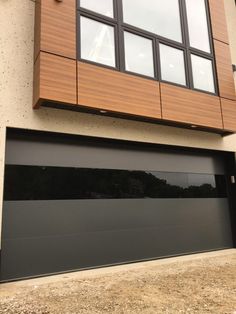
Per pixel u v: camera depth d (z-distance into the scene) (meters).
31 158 5.05
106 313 3.14
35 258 4.78
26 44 5.09
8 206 4.69
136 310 3.22
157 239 6.16
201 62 6.86
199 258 6.16
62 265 5.00
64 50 4.93
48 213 5.02
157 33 6.24
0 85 4.77
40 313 3.16
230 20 8.46
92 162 5.66
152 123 6.20
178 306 3.34
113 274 4.88
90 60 5.23
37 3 5.15
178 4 6.74
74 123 5.30
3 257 4.53
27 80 4.99
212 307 3.30
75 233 5.21
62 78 4.83
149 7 6.27
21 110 4.86
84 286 4.19
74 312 3.18
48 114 5.08
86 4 5.42
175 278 4.55
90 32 5.37
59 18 4.99
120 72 5.49
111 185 5.78
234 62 8.17
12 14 5.09
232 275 4.71
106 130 5.62
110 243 5.56
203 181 7.19
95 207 5.51
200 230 6.87
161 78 6.07
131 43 5.84
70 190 5.30
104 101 5.19
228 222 7.44
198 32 6.98
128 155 6.13
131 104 5.50
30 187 4.93
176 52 6.46
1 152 4.58
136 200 6.03
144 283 4.29
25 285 4.30
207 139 7.08
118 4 5.80
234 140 7.64
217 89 6.93
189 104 6.30
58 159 5.30
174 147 6.75
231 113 7.00
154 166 6.45
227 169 7.73
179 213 6.60
